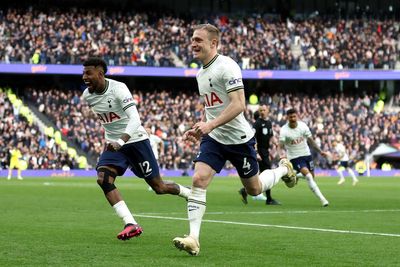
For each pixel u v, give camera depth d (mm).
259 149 23141
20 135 55438
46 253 10117
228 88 10180
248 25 69938
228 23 70062
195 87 67438
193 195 10117
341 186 38500
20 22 61125
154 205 21531
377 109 66562
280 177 12062
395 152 63156
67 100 59969
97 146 56938
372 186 38594
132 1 67250
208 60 10406
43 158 55250
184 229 13828
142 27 65812
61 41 61281
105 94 12148
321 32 70562
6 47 59219
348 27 71250
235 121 10469
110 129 12477
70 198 25031
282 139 21797
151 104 62375
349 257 9828
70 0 64500
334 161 61375
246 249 10672
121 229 13703
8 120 56156
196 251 9758
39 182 40375
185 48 65438
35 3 63094
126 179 47469
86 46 61750
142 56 62531
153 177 13008
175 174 56938
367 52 68375
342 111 66125
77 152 56969
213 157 10406
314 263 9250
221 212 18734
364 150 63000
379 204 22734
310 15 73312
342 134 63750
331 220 16188
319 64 67062
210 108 10562
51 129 55719
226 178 51062
